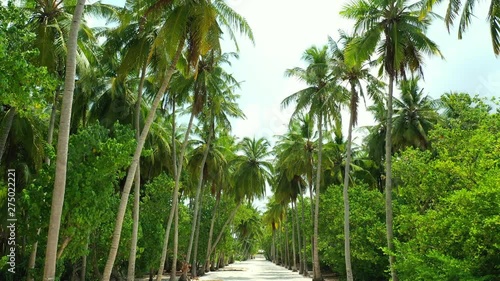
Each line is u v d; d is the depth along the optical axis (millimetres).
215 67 28469
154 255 25188
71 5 16984
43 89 11352
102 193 13531
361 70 23047
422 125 33312
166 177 27281
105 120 26609
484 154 12500
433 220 12297
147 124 15031
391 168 18859
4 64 9047
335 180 42562
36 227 13062
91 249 19391
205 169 38875
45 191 13336
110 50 20297
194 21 15102
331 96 24203
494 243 9906
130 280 18141
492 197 10156
